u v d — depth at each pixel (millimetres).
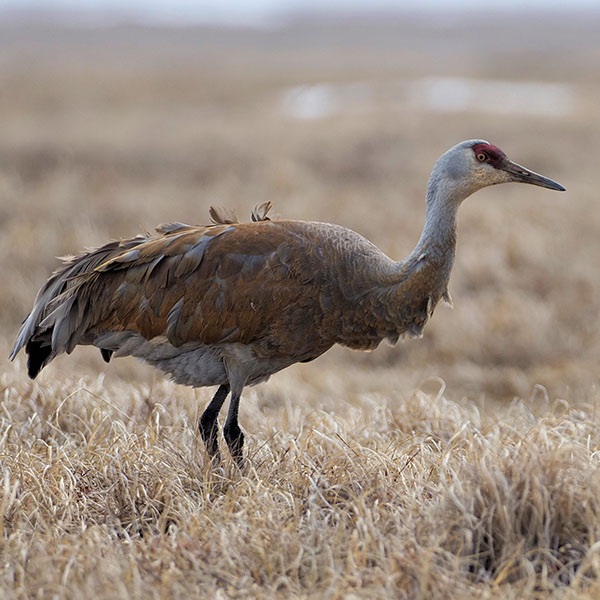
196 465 12891
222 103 70812
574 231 30422
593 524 10281
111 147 45000
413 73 105062
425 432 14758
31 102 64500
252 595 9516
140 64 128875
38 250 26969
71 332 13836
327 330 13234
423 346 23172
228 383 13867
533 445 11125
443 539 10211
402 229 30953
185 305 13055
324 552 10172
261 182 37938
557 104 68125
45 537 10734
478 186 13383
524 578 9766
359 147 46531
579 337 22938
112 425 14016
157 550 10219
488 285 26172
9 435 14266
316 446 13203
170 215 32719
